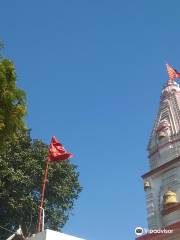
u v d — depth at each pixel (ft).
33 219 111.24
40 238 72.02
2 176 106.01
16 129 60.95
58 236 72.59
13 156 112.16
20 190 109.29
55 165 118.42
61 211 120.16
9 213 109.70
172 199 105.81
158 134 122.11
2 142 59.57
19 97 61.11
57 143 97.09
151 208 112.27
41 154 117.60
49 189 116.67
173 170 110.93
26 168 112.16
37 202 114.32
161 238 99.66
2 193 106.32
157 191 113.50
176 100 126.11
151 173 116.26
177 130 118.21
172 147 116.78
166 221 105.70
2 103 58.65
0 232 110.22
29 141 119.24
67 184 120.37
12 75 60.54
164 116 125.49
